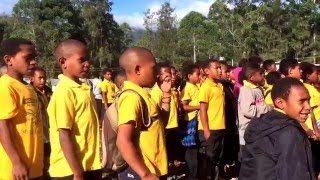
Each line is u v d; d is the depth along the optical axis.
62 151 3.44
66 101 3.45
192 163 6.05
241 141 5.61
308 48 39.28
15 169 3.37
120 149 2.83
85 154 3.52
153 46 46.41
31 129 3.56
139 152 2.96
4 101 3.40
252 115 5.45
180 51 47.31
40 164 3.66
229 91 6.19
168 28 46.56
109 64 46.09
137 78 3.04
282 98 2.76
